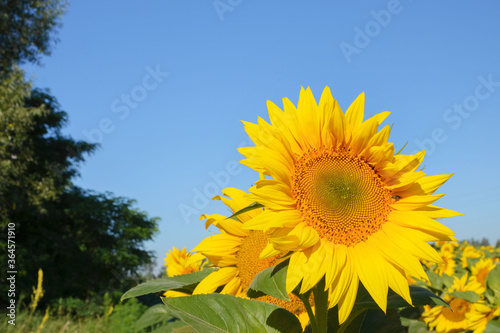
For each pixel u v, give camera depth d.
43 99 8.77
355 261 0.73
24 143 7.77
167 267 1.22
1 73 6.53
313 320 0.74
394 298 0.77
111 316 4.18
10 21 6.75
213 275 0.85
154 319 1.51
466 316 1.15
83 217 8.78
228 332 0.69
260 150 0.75
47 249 8.05
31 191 7.23
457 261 1.84
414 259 0.71
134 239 8.98
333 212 0.75
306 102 0.77
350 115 0.77
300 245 0.70
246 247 0.86
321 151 0.78
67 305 6.28
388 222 0.75
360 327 0.88
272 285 0.70
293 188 0.76
